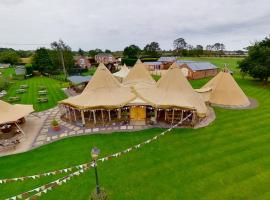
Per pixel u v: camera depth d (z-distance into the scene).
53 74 86.19
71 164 20.06
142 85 36.31
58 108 38.12
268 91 45.00
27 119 33.06
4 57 121.94
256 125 26.95
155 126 28.08
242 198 14.92
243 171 17.80
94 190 14.87
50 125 30.27
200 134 25.06
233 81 37.75
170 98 29.80
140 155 20.98
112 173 18.31
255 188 15.80
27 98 45.97
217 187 16.05
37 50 85.81
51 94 49.34
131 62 106.12
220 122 28.56
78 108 28.58
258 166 18.38
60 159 21.08
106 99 30.17
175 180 17.06
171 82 31.59
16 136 27.06
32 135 27.19
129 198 15.37
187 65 63.25
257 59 51.44
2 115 27.41
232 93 36.75
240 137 23.86
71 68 91.06
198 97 31.64
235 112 32.31
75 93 49.72
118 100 30.12
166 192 15.80
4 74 83.19
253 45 54.53
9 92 52.44
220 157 20.02
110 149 22.48
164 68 91.44
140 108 29.89
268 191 15.45
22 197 15.93
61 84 60.31
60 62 87.56
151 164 19.38
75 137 25.97
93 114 30.36
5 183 17.80
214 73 67.38
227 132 25.31
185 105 27.81
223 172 17.78
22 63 118.56
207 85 41.62
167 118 29.83
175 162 19.52
